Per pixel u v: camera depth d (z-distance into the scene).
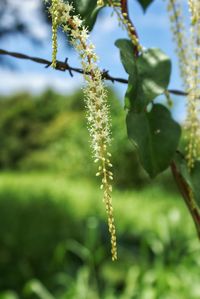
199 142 1.62
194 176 1.61
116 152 16.20
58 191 14.87
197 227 1.63
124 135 15.80
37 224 9.82
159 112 1.56
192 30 1.54
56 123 28.44
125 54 1.44
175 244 5.93
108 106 1.26
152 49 1.47
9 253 8.15
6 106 30.30
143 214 11.35
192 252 5.63
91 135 1.25
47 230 9.42
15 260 8.00
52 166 23.05
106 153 1.24
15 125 28.88
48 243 8.76
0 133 28.58
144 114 1.55
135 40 1.40
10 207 11.02
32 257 8.10
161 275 4.87
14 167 27.72
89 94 1.24
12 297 5.09
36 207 11.29
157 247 5.76
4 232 9.05
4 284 7.33
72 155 19.06
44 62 1.53
